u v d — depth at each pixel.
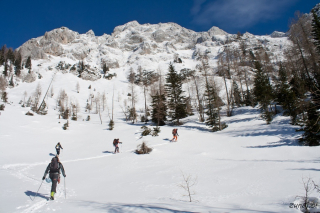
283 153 12.63
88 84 113.25
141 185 7.92
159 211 4.12
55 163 6.35
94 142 24.30
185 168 10.62
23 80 99.50
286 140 16.61
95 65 145.38
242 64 64.00
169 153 15.99
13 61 112.38
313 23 27.27
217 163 11.40
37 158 16.08
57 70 122.69
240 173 8.46
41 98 81.38
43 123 34.78
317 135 14.40
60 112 64.81
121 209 4.35
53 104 78.12
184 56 159.25
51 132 29.78
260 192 5.76
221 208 4.47
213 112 30.89
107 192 7.17
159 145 19.72
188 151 16.41
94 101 84.25
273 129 21.25
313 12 27.83
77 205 5.02
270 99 29.52
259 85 32.78
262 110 31.11
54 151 19.53
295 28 28.02
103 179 9.61
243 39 133.88
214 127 27.91
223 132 25.69
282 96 25.95
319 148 12.24
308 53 27.31
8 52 113.06
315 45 26.20
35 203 5.34
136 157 15.08
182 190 6.78
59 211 4.51
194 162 12.22
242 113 34.62
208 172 9.28
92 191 7.41
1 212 4.50
